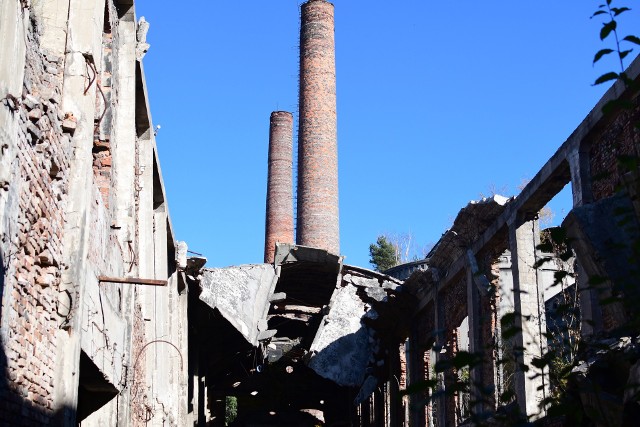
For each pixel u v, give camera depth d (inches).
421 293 976.3
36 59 343.0
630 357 219.9
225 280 1013.8
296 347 1239.5
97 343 417.7
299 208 1617.9
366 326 1106.7
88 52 400.2
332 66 1684.3
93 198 418.6
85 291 379.6
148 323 647.8
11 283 284.8
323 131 1636.3
